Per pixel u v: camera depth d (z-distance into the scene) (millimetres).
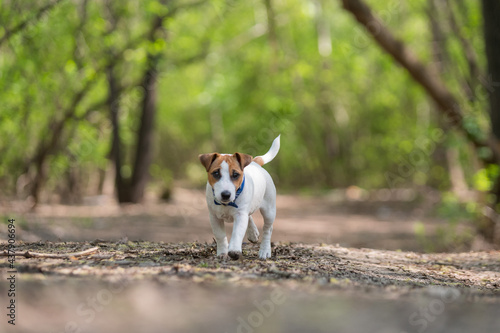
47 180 20500
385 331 3635
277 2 25547
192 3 19297
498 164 11750
